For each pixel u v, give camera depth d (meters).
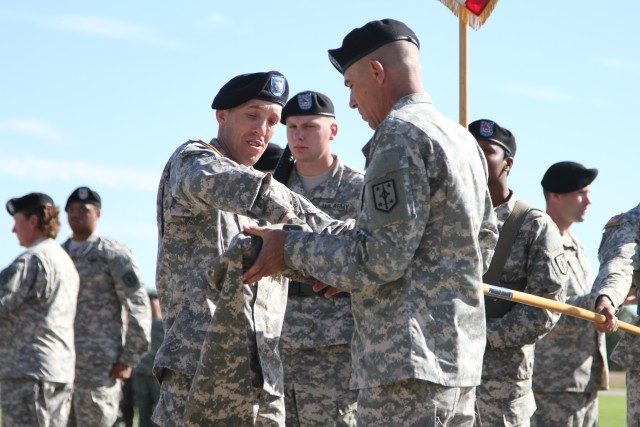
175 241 6.07
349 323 8.26
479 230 5.50
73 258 12.95
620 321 8.12
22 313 11.88
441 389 4.97
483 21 7.34
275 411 6.23
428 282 5.02
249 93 6.33
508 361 8.09
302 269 5.18
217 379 5.61
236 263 5.32
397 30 5.36
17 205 12.12
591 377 9.98
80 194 12.95
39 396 11.86
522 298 6.95
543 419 9.98
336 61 5.49
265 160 10.27
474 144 5.35
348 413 8.28
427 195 4.95
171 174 6.02
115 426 14.21
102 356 12.85
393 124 5.05
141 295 12.96
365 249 4.95
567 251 10.43
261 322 6.11
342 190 8.93
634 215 8.75
